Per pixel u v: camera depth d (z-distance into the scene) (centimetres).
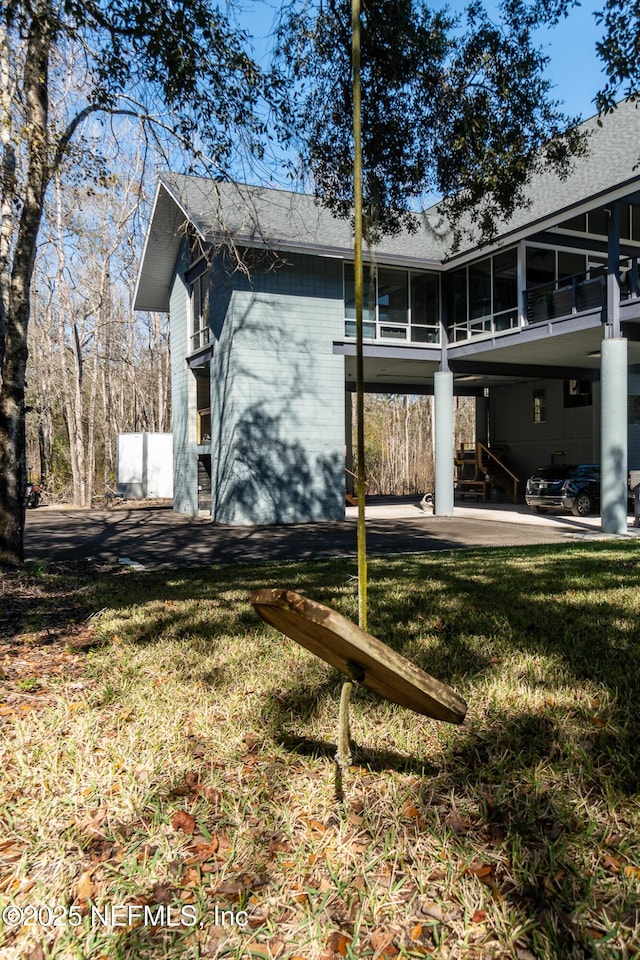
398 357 1641
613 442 1195
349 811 218
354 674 159
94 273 2319
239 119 712
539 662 350
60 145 745
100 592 652
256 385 1521
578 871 179
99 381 3400
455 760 249
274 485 1548
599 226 1523
